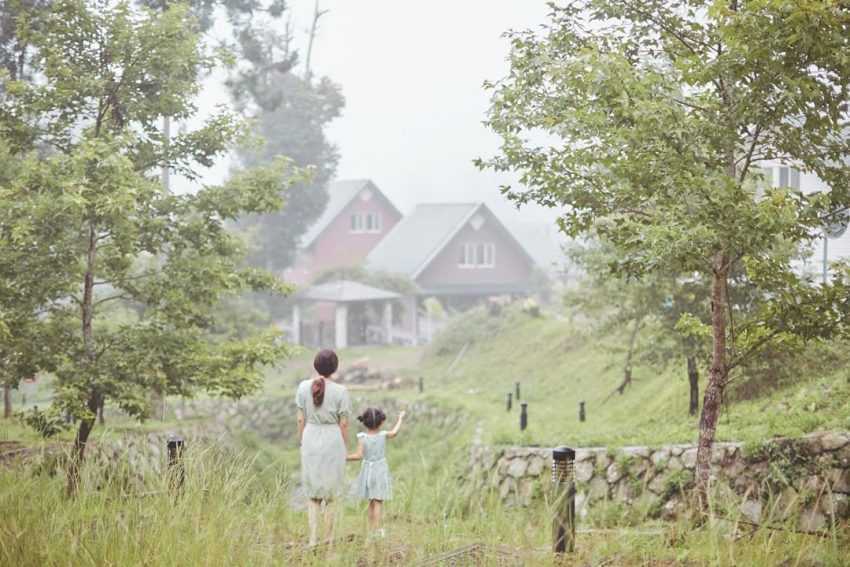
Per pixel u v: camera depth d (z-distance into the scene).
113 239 14.41
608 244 21.28
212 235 15.98
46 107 14.58
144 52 14.95
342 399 8.76
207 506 6.17
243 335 31.11
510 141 11.03
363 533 5.96
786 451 12.53
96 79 14.41
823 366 16.81
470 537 5.96
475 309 50.38
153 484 6.80
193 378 14.62
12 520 5.96
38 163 13.80
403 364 49.91
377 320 63.94
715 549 6.31
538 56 10.77
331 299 58.88
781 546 6.73
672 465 15.25
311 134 59.62
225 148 15.97
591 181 10.70
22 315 14.04
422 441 33.94
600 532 7.77
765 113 9.41
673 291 19.08
